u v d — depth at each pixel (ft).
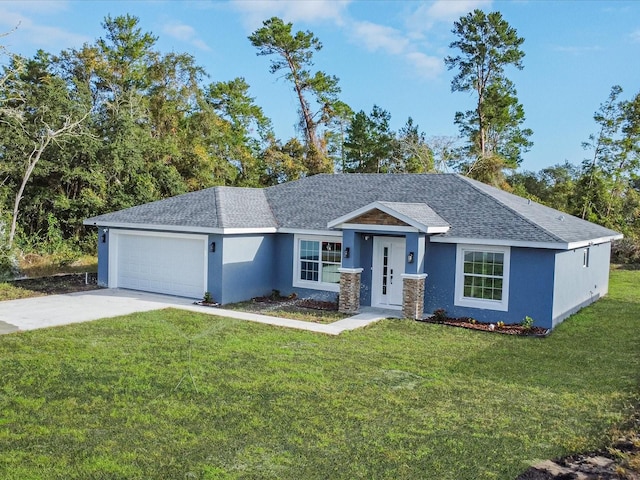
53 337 42.65
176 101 143.84
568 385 33.76
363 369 36.17
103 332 44.65
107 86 142.10
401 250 58.70
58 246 102.63
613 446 24.67
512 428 26.66
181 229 61.77
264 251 65.26
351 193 70.38
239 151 153.48
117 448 23.63
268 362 37.11
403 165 166.20
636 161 153.89
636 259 117.08
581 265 62.64
